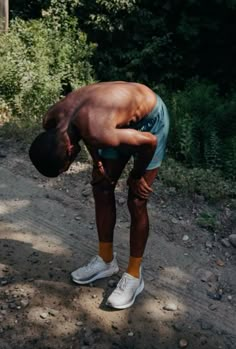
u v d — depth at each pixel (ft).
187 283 11.73
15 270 11.76
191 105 24.47
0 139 18.22
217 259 12.66
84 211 14.23
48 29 27.27
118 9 29.37
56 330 10.27
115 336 10.21
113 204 10.81
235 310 11.05
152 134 9.39
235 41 31.65
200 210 14.53
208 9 30.58
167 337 10.27
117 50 30.66
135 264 10.82
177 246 12.99
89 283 11.37
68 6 29.14
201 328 10.52
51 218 13.85
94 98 8.97
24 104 21.31
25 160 16.93
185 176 15.80
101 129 8.75
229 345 10.17
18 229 13.34
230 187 15.74
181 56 30.86
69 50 26.61
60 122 8.96
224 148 20.76
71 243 12.85
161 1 30.68
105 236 11.07
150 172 10.05
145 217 10.43
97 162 9.48
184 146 20.39
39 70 22.98
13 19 27.81
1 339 10.04
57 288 11.26
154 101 9.80
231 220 14.24
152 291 11.38
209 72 32.12
